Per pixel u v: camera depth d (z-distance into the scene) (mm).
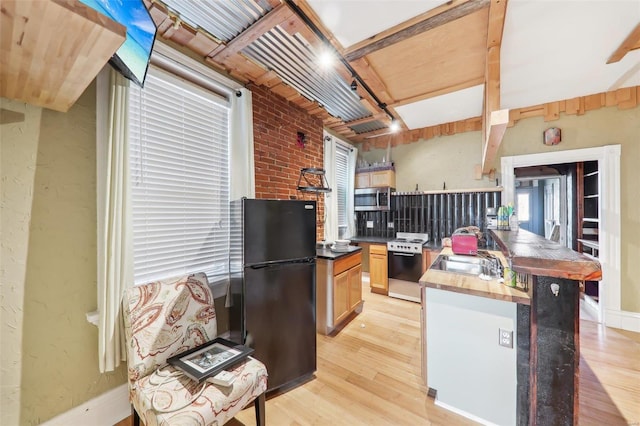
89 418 1514
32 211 1352
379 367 2125
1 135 1268
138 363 1349
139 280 1788
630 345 2389
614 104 2811
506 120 1743
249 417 1618
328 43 1974
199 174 2188
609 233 2809
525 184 5992
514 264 1295
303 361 1954
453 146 3959
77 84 1155
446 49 2100
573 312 1290
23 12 743
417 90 2824
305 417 1607
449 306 1679
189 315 1597
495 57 1940
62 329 1438
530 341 1394
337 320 2758
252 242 1794
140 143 1795
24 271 1326
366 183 4492
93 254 1560
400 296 3732
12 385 1292
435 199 4074
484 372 1562
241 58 2152
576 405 1288
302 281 1986
